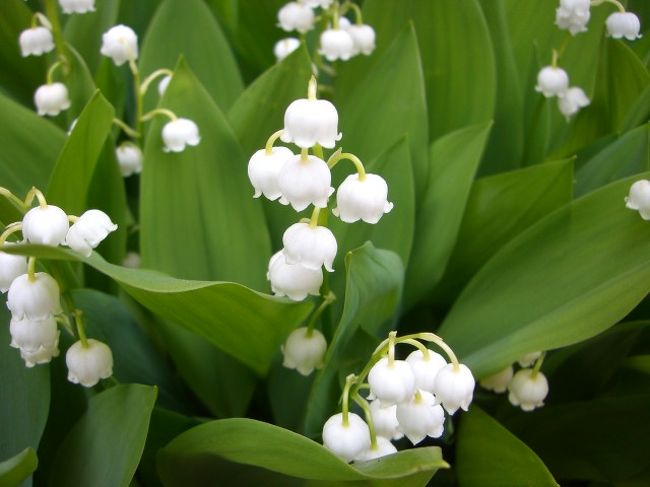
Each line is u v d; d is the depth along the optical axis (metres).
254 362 0.21
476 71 0.25
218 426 0.18
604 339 0.22
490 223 0.24
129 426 0.19
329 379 0.20
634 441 0.21
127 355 0.22
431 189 0.23
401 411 0.17
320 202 0.17
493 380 0.22
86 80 0.25
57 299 0.18
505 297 0.21
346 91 0.26
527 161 0.26
